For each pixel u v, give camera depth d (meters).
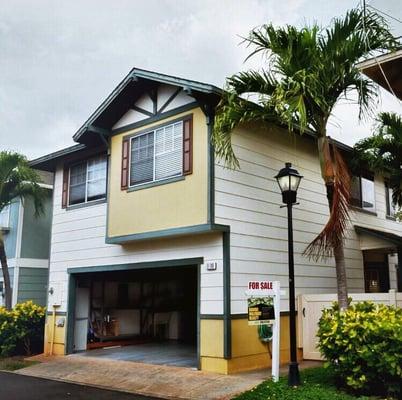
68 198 13.33
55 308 12.97
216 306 9.38
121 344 13.69
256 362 9.63
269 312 8.16
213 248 9.63
